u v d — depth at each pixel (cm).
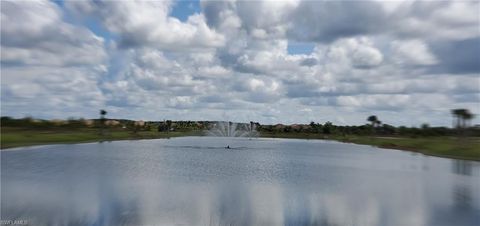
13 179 5750
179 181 5978
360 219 3666
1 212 3638
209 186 5519
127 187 5225
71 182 5556
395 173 7488
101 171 7019
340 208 4106
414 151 14350
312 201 4475
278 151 14662
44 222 3341
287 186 5641
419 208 4141
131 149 13700
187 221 3484
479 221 3634
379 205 4288
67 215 3575
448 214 3894
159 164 8750
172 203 4194
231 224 3422
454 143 14525
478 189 5469
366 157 11694
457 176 6981
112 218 3512
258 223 3469
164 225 3350
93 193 4684
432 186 5719
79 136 18788
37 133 17938
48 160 8719
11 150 11319
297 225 3431
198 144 19000
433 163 9556
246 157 11531
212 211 3875
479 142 14825
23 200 4184
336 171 7856
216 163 9406
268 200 4500
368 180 6419
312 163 9694
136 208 3903
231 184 5759
